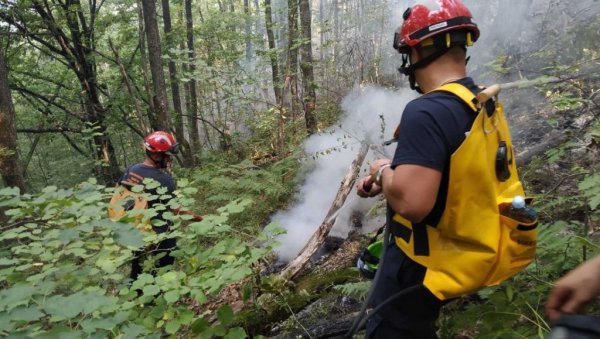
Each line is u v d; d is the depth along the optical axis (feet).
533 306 6.93
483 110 4.77
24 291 5.66
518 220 4.79
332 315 9.94
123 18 38.93
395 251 5.51
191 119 46.91
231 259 8.06
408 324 5.42
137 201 10.85
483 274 4.78
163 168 13.42
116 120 37.37
